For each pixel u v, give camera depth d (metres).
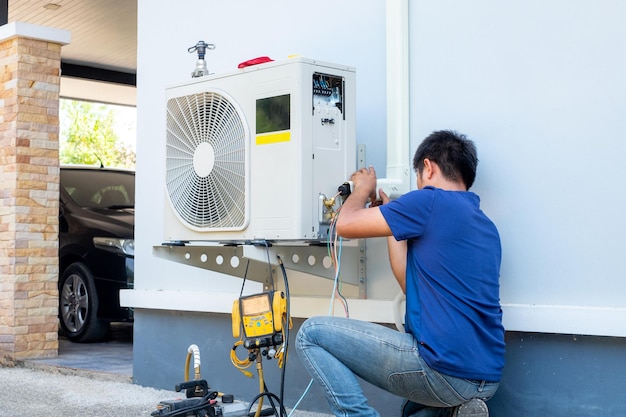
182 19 4.99
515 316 3.41
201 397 3.35
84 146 29.91
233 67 4.70
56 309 6.33
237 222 3.59
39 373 5.72
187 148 3.80
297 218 3.37
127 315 6.69
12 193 6.16
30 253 6.20
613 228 3.22
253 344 3.35
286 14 4.43
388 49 3.83
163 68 5.11
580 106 3.31
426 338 2.91
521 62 3.48
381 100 4.00
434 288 2.96
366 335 3.04
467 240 3.00
